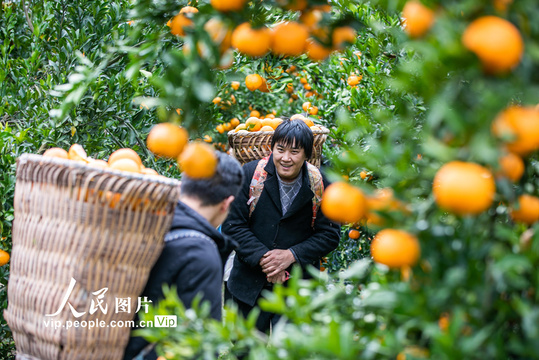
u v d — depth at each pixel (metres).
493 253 0.94
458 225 1.11
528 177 1.14
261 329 2.93
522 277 0.98
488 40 0.81
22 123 3.08
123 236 1.59
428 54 0.86
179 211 1.88
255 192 2.94
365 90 2.71
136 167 1.74
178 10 1.35
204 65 1.05
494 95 0.83
